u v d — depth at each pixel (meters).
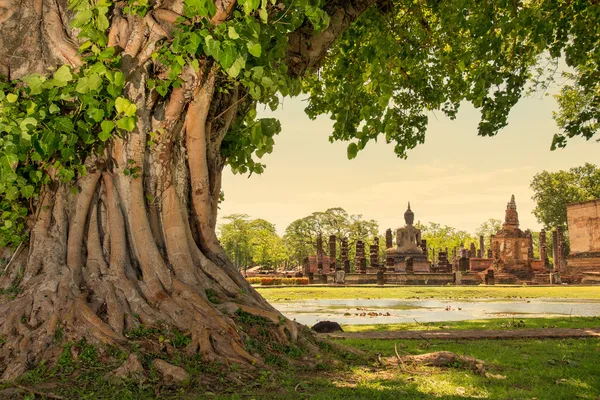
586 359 8.48
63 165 7.13
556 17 12.76
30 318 6.47
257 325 7.40
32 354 6.02
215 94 8.21
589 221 62.66
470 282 57.12
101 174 7.55
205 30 6.50
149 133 7.57
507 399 5.70
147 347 6.31
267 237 96.19
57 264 7.08
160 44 7.31
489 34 11.02
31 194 7.03
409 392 5.93
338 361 7.39
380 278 54.41
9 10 7.50
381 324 15.10
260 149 8.36
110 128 6.73
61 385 5.46
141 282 7.27
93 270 7.20
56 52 7.46
